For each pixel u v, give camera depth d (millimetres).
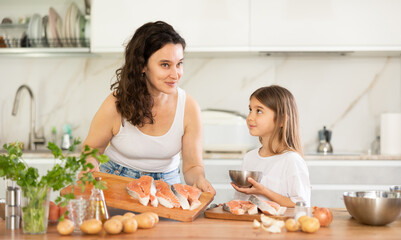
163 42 1699
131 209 1512
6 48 3502
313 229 1275
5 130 3809
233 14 3361
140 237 1225
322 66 3680
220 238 1210
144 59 1737
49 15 3502
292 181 1848
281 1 3340
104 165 2068
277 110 1999
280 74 3691
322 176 3104
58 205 1468
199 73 3729
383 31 3314
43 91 3807
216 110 3445
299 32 3338
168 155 2025
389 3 3311
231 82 3715
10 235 1261
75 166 1288
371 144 3646
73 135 3781
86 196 1346
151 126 1947
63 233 1249
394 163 3090
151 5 3395
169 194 1559
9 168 1273
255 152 2109
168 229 1340
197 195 1583
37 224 1274
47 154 3195
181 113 1958
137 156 2002
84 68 3791
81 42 3539
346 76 3668
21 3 3738
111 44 3412
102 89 3781
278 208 1498
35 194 1278
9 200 1355
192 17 3383
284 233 1285
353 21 3324
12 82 3809
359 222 1458
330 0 3326
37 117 3803
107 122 1916
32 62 3809
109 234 1267
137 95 1819
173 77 1723
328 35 3336
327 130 3549
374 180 3090
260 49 3355
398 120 3385
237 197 1975
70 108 3793
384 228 1370
